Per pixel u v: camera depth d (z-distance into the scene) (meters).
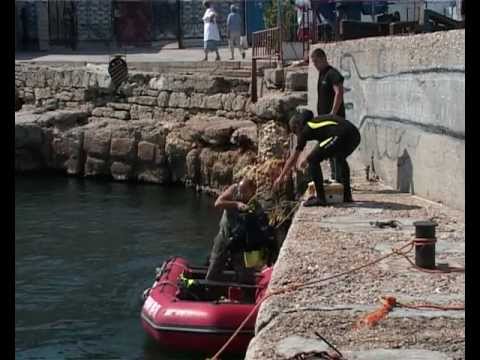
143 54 31.09
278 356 5.64
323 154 10.77
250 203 10.50
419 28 17.02
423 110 11.03
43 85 28.78
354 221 9.82
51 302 13.42
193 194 23.30
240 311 9.84
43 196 23.09
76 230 18.73
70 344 11.52
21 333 11.99
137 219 19.91
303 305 6.67
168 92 25.86
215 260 10.50
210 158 23.11
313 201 10.83
